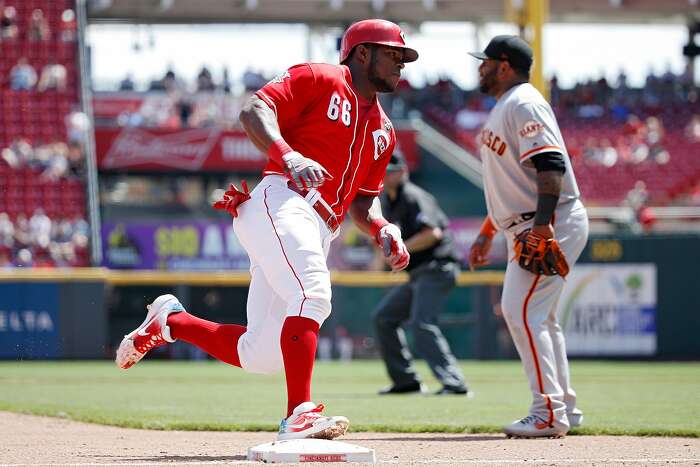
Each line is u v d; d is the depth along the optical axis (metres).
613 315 57.31
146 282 57.19
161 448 17.45
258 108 15.05
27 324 53.97
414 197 32.19
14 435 19.88
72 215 72.81
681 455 16.33
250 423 21.78
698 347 56.97
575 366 51.94
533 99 19.44
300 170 14.48
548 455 16.19
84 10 90.19
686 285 57.06
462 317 57.28
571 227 19.94
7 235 69.56
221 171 86.25
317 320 15.16
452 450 16.94
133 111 88.62
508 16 66.69
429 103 96.75
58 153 75.50
